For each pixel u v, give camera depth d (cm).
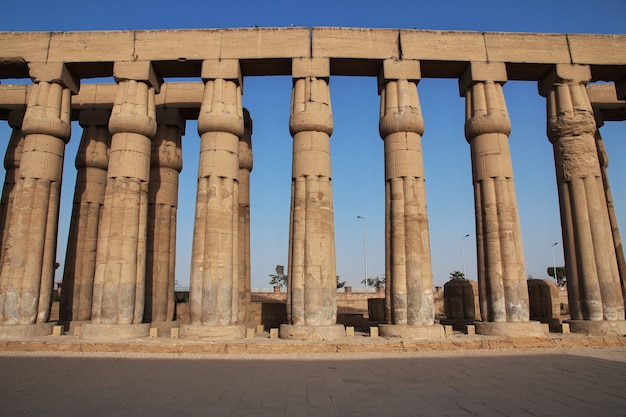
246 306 1817
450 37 1541
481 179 1482
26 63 1553
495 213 1445
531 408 571
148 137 1507
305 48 1496
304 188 1410
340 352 1190
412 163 1441
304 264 1366
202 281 1355
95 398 637
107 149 1878
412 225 1395
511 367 916
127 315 1355
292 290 1367
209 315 1329
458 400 619
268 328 1916
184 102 1845
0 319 1377
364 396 650
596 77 1684
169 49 1507
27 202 1442
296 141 1451
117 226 1390
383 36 1522
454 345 1239
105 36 1528
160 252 1756
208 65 1490
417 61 1509
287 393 674
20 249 1412
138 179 1445
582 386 712
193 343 1205
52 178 1491
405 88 1485
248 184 1933
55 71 1519
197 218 1395
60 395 657
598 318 1410
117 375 836
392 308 1380
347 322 1991
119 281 1364
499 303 1395
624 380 764
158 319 1700
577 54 1570
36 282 1416
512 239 1427
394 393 669
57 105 1516
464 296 1855
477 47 1542
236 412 560
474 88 1530
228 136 1454
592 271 1438
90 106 1856
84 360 1050
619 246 1734
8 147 1908
